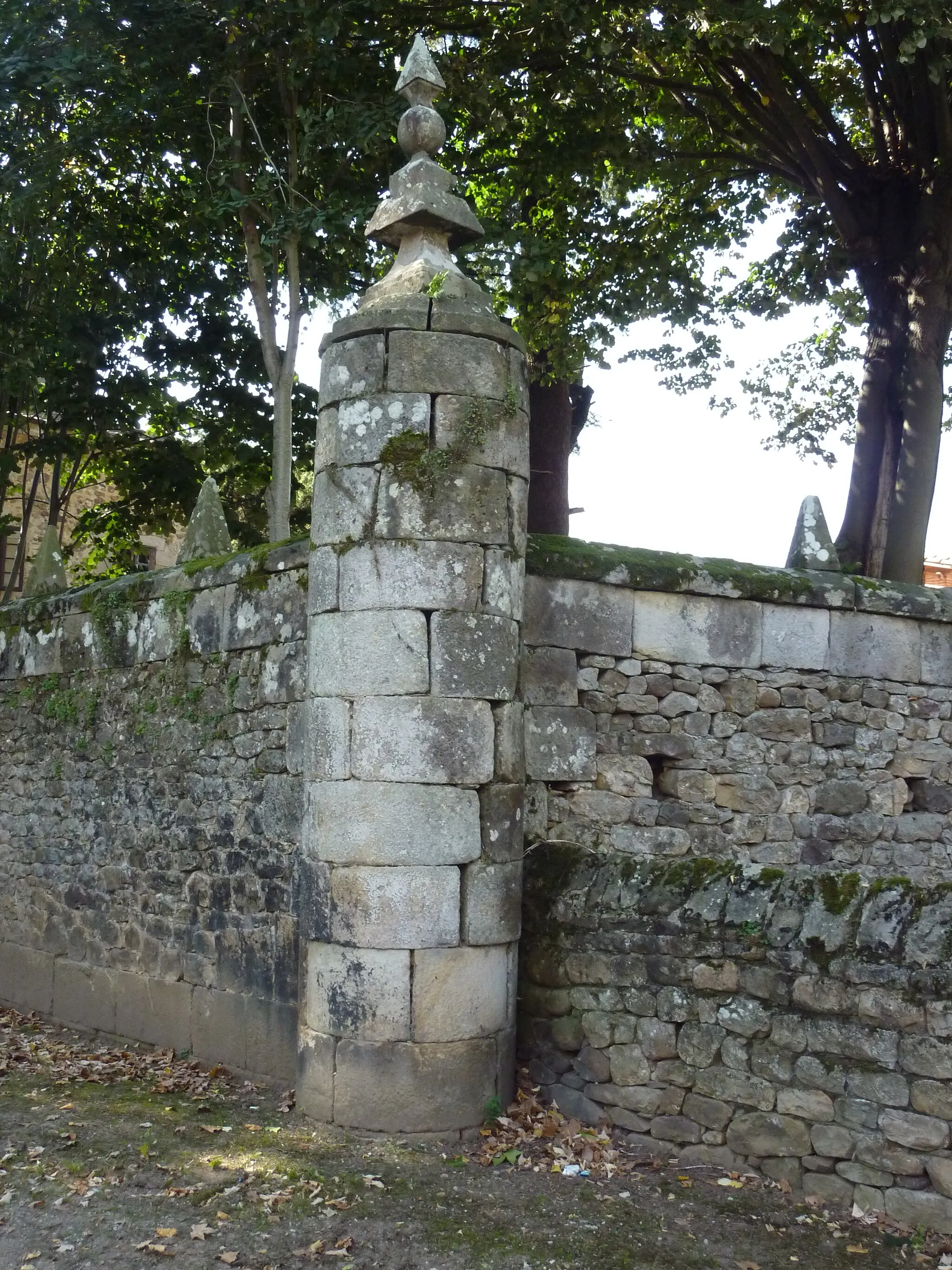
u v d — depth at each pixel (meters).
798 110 12.23
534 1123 5.60
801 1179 4.90
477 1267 4.33
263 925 6.69
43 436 18.30
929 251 12.34
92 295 16.75
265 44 11.46
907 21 10.82
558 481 15.43
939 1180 4.53
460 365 5.81
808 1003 4.95
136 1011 7.73
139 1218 4.73
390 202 6.32
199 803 7.34
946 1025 4.57
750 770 7.05
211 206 11.98
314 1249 4.45
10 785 9.49
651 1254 4.43
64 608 8.91
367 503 5.73
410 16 12.06
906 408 12.48
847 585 7.45
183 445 18.97
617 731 6.71
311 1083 5.78
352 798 5.63
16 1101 6.31
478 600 5.73
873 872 7.36
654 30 10.88
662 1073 5.38
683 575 6.90
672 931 5.40
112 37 11.91
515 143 13.45
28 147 13.03
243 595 7.09
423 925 5.54
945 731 7.75
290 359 12.22
